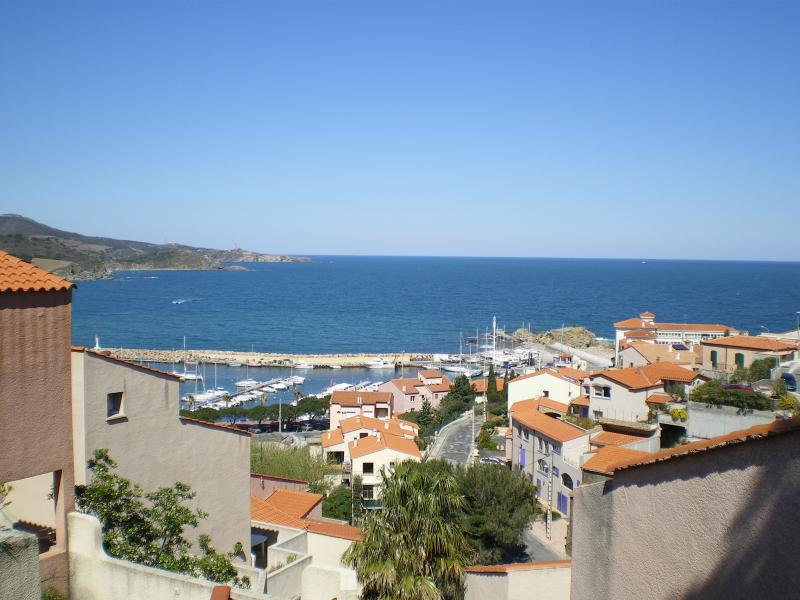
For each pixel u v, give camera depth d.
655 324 127.62
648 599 12.84
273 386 162.88
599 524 14.97
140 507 22.44
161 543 22.41
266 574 25.14
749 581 9.91
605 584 14.58
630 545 13.54
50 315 18.75
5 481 17.55
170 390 25.38
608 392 68.38
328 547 34.28
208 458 27.50
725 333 122.31
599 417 68.38
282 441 97.62
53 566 18.56
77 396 21.20
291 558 29.41
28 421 18.19
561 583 20.91
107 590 18.38
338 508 59.50
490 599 21.95
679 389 64.25
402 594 21.69
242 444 29.44
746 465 10.08
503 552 49.12
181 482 25.97
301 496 43.75
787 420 9.25
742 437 9.95
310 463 69.44
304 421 125.25
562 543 51.66
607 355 193.38
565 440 58.06
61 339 19.08
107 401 22.44
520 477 49.06
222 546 28.27
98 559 18.52
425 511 23.09
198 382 172.25
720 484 10.70
